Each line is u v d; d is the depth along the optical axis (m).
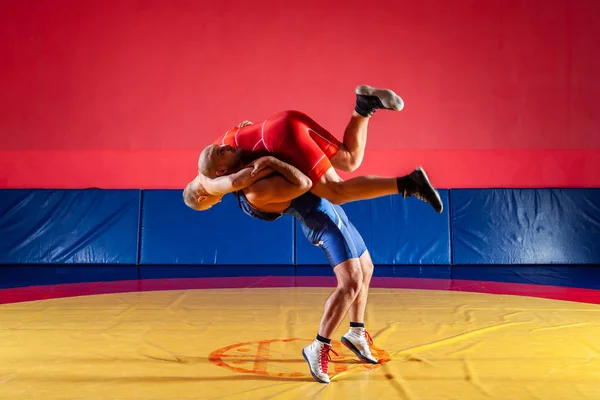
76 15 9.00
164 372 3.17
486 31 8.96
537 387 2.88
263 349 3.63
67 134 8.98
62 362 3.35
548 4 8.95
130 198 8.54
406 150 8.96
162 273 7.50
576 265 8.35
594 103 8.94
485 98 8.96
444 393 2.80
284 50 9.00
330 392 2.84
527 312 4.76
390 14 8.99
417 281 6.73
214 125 8.98
